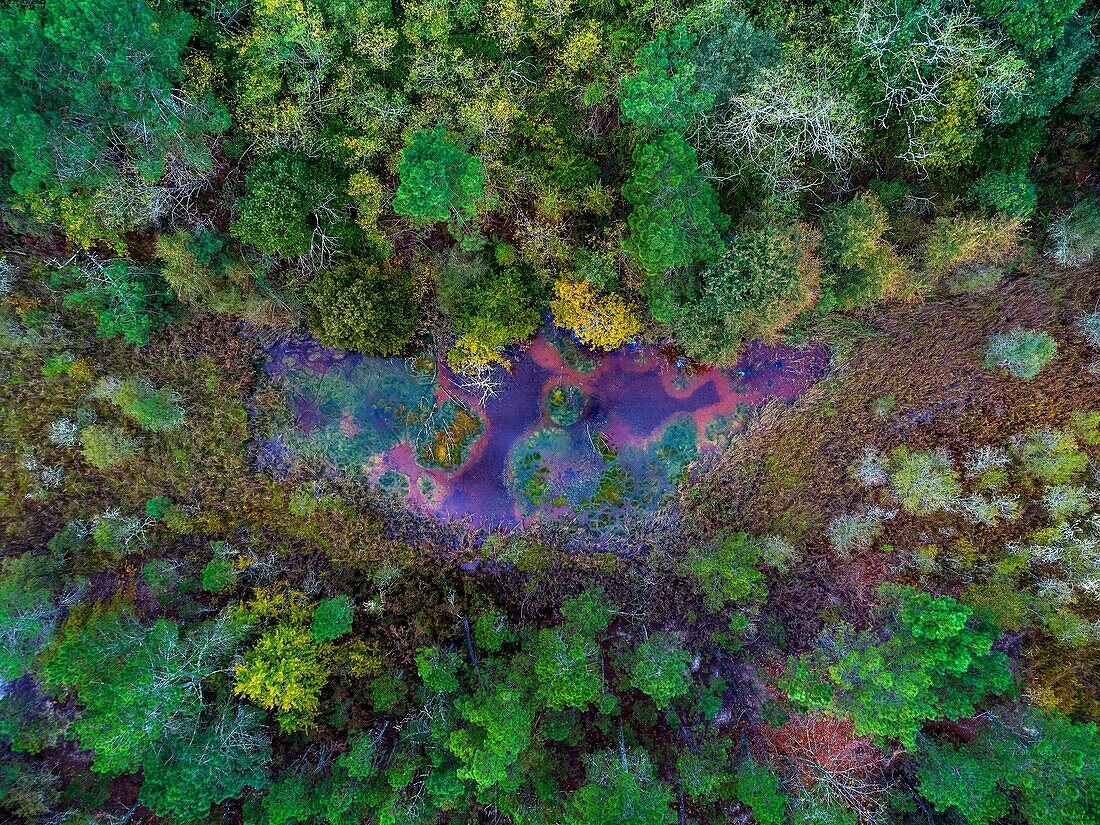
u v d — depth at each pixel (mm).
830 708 19859
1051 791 19328
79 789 21359
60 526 23547
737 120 19578
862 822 22531
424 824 20453
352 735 22625
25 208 20656
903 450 24422
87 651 19547
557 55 20578
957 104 19234
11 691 21500
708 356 23062
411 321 23688
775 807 20516
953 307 23812
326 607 21938
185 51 19594
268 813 20406
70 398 23297
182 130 18672
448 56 20484
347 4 19188
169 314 23250
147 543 24109
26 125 16281
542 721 21984
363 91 20781
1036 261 22969
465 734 19234
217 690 22266
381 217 22531
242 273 22094
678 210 18781
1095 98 19766
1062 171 22000
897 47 19016
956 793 20469
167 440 24125
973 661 21047
